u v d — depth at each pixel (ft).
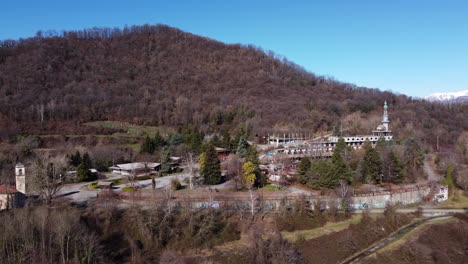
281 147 540.52
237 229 280.72
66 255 218.38
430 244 286.25
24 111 618.85
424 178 436.35
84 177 380.78
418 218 335.88
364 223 301.02
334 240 271.90
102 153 467.11
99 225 261.65
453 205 377.30
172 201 298.35
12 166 394.93
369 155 397.39
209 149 368.27
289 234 279.69
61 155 423.64
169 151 460.96
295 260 239.91
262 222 286.87
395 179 400.67
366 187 380.37
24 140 482.28
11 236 210.38
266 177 369.91
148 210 276.00
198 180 370.94
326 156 493.77
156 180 383.45
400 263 258.78
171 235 261.44
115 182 374.22
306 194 335.67
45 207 250.37
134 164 435.53
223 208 292.81
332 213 306.76
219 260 239.30
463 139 611.06
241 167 373.20
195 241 258.37
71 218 240.12
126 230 262.47
